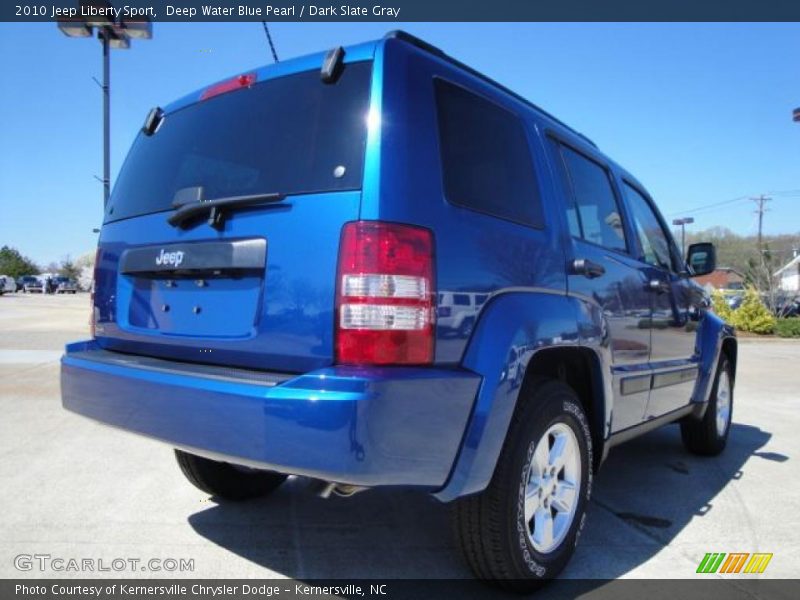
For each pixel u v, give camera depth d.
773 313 27.83
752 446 5.77
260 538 3.38
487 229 2.62
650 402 3.99
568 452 3.04
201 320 2.69
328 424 2.07
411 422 2.19
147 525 3.53
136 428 2.64
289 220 2.39
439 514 3.79
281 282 2.37
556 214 3.15
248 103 2.81
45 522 3.54
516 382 2.54
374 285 2.20
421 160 2.42
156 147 3.23
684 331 4.59
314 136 2.49
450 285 2.38
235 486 3.86
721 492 4.38
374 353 2.17
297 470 2.14
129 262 3.09
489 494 2.60
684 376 4.51
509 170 2.94
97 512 3.70
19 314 22.31
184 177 2.96
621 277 3.68
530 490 2.81
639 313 3.85
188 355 2.74
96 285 3.38
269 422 2.18
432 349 2.28
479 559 2.67
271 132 2.65
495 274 2.60
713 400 5.18
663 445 5.80
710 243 5.02
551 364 3.14
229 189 2.70
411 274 2.25
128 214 3.21
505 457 2.62
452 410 2.32
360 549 3.27
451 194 2.51
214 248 2.60
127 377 2.68
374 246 2.21
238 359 2.53
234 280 2.57
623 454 5.45
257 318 2.44
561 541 2.97
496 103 3.02
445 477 2.32
